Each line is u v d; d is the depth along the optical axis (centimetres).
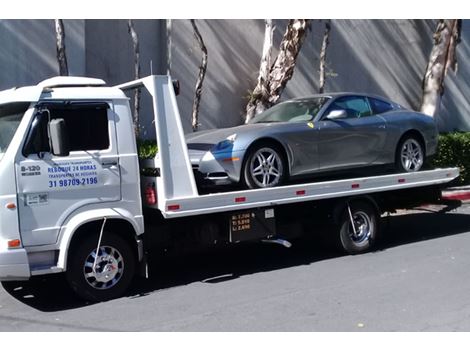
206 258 900
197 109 1318
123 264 695
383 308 625
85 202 659
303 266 833
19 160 624
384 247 944
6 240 614
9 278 618
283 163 810
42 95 642
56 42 1156
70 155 652
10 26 1167
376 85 1767
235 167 757
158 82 705
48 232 637
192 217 760
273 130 794
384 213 1057
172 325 593
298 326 579
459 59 2008
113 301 683
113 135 680
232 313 626
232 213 767
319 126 841
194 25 1281
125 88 769
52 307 670
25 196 625
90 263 673
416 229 1088
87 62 1305
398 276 754
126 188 687
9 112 653
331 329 568
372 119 912
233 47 1481
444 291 681
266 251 938
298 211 867
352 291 693
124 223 698
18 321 624
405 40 1839
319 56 1611
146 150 907
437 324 572
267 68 1245
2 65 1161
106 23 1334
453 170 1009
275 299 671
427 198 1006
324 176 872
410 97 1869
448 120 2005
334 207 878
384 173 946
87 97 664
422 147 984
